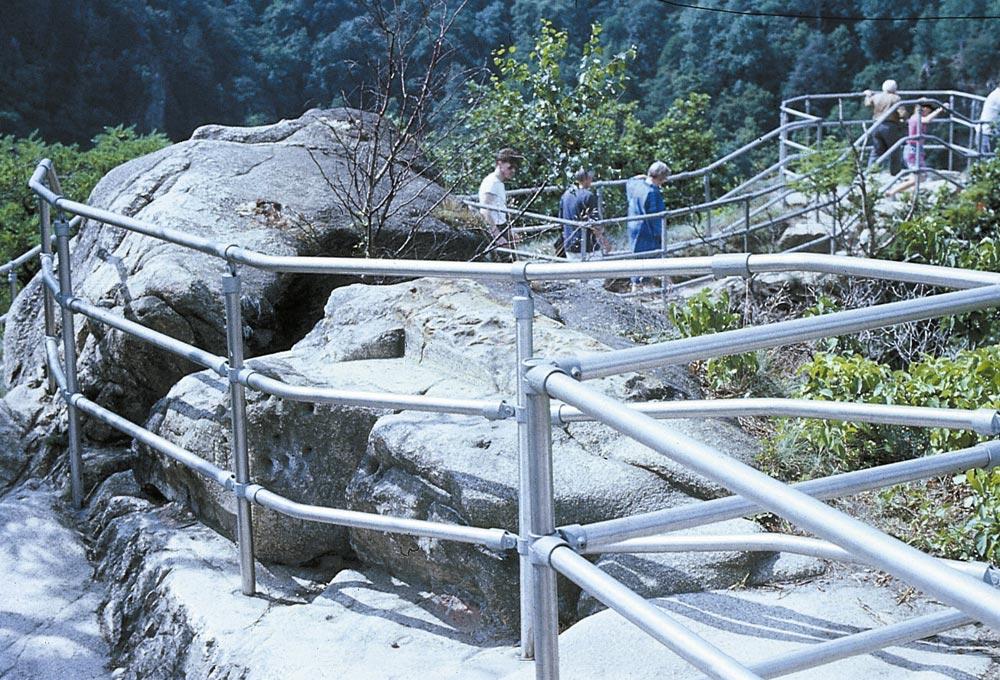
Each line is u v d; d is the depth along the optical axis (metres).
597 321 6.22
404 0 7.00
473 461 3.74
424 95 6.98
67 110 44.50
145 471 4.93
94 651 4.14
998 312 6.40
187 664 3.80
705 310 5.93
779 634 3.16
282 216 6.28
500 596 3.60
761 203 13.34
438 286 5.32
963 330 6.48
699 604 3.37
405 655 3.54
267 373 4.42
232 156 6.83
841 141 11.16
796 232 11.96
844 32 60.03
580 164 12.78
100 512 4.92
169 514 4.70
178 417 4.68
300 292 6.11
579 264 3.10
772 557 3.54
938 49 59.69
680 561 3.53
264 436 4.28
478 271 3.23
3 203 13.02
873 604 3.29
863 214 10.34
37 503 5.08
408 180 7.00
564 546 1.93
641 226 10.91
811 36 59.84
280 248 5.99
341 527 4.21
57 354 5.56
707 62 58.47
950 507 3.94
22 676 3.99
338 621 3.79
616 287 10.52
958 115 14.42
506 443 3.86
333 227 6.36
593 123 13.51
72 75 44.97
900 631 2.38
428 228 6.88
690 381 5.28
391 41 6.97
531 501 1.97
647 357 1.98
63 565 4.64
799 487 2.17
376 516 3.53
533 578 1.98
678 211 10.66
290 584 4.12
